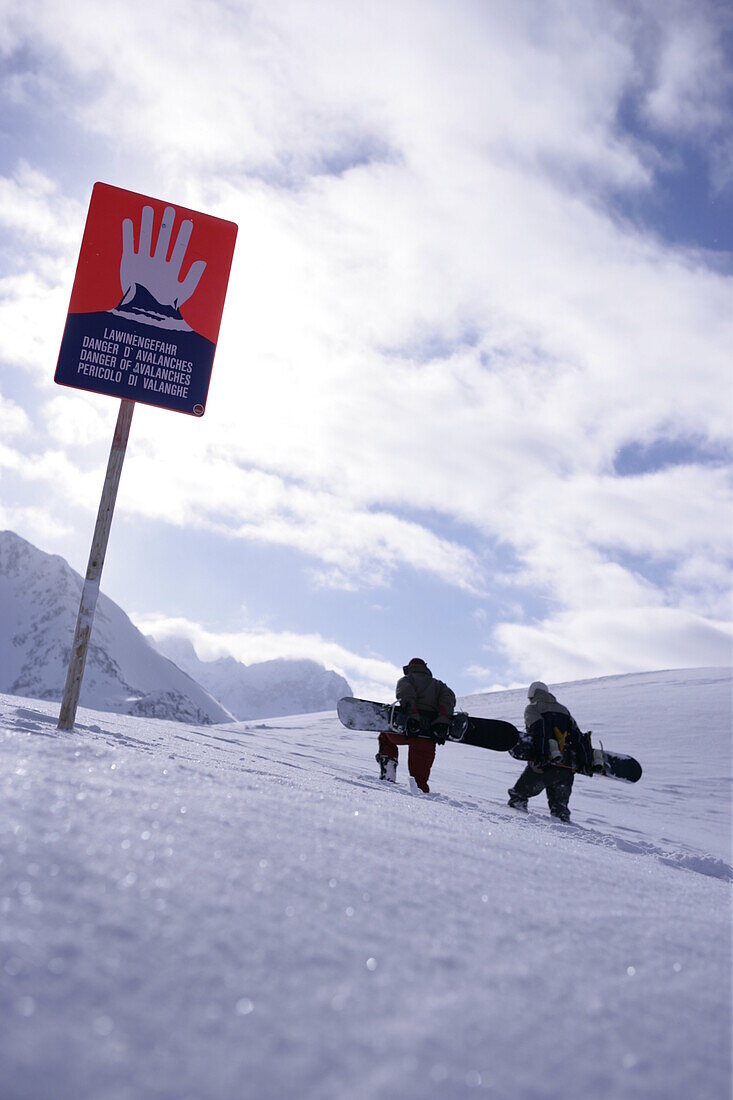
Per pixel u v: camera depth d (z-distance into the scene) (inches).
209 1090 24.2
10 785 56.7
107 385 169.0
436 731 263.1
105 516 166.1
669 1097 29.3
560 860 85.8
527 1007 35.4
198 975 31.8
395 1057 28.3
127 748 123.1
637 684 1486.2
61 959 30.1
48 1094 22.3
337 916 43.2
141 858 44.7
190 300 175.8
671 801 578.6
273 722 1305.4
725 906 78.9
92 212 172.2
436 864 63.5
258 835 57.8
